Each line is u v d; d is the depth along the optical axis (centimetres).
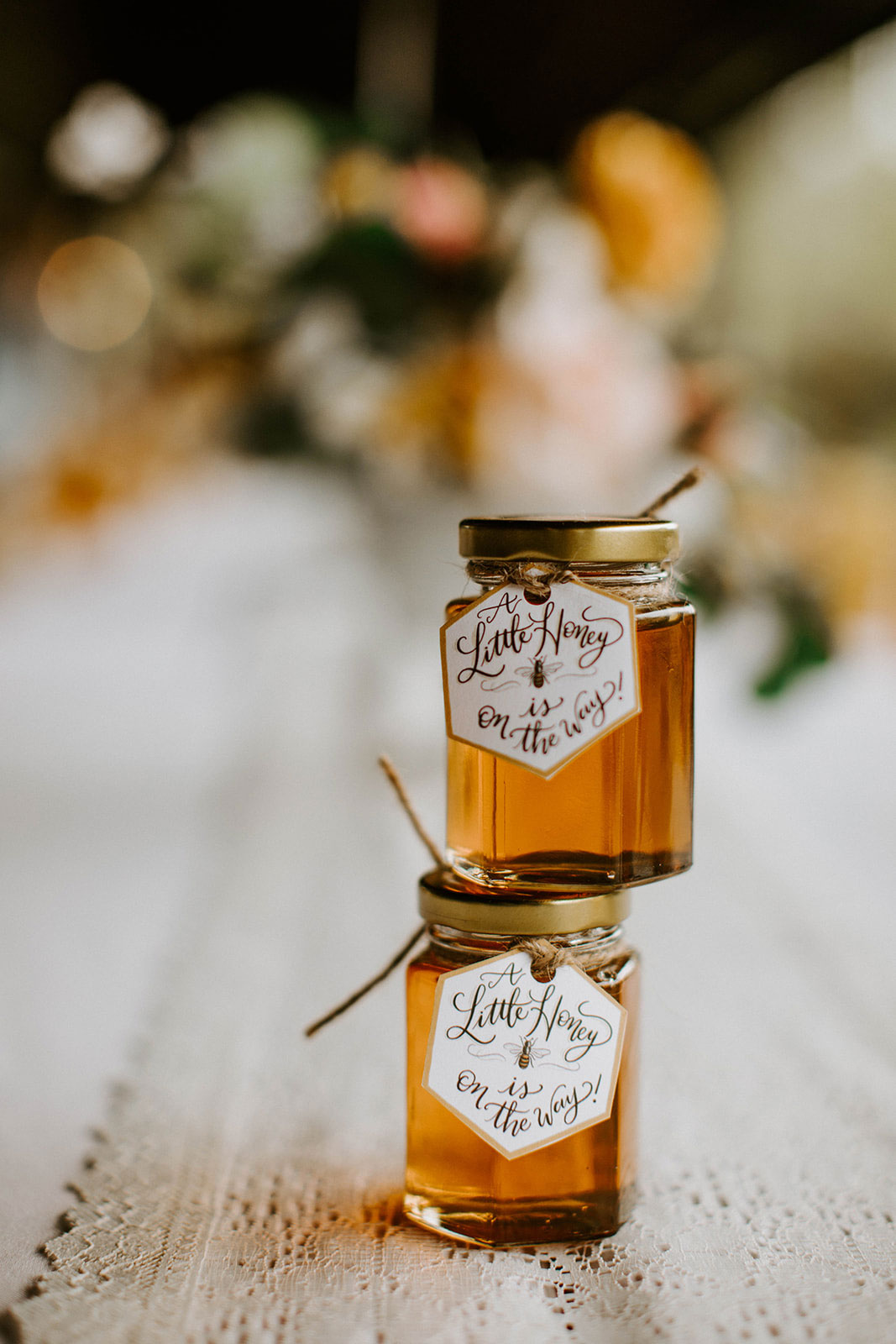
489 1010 41
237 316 72
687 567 65
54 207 86
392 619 89
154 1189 43
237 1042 51
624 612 41
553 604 41
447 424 73
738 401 69
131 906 62
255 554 158
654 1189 43
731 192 170
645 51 136
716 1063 50
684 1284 40
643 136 72
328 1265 40
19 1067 49
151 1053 50
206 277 71
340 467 76
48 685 118
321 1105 47
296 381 73
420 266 68
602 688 41
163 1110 47
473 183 71
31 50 190
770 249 172
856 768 89
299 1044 51
